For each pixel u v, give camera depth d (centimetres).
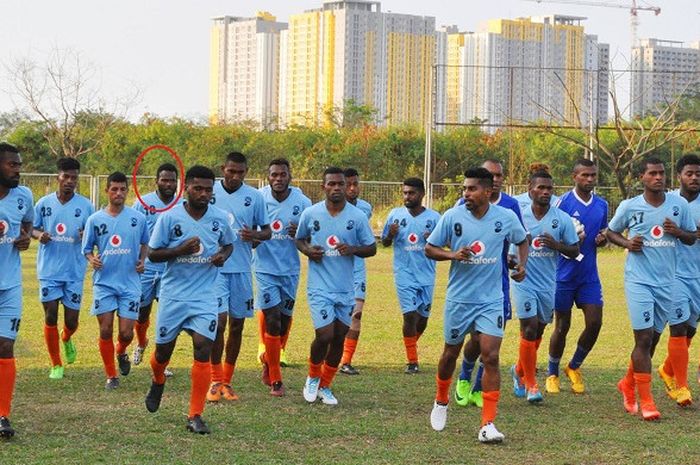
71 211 1477
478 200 1118
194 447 1038
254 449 1038
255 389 1397
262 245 1411
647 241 1270
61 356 1644
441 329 2081
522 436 1129
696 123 5794
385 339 1919
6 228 1094
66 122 6128
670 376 1386
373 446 1065
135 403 1265
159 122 6469
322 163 6156
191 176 1116
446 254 1118
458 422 1199
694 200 1386
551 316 1359
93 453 1002
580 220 1389
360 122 7725
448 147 6241
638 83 8306
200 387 1110
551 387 1409
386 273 3438
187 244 1101
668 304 1275
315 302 1288
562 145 5978
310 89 13338
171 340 1139
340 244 1288
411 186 1583
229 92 15575
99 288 1384
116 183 1387
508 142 6284
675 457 1041
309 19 13225
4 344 1073
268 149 6350
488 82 10525
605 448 1077
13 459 973
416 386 1439
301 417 1205
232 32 15200
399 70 13125
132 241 1402
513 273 1163
